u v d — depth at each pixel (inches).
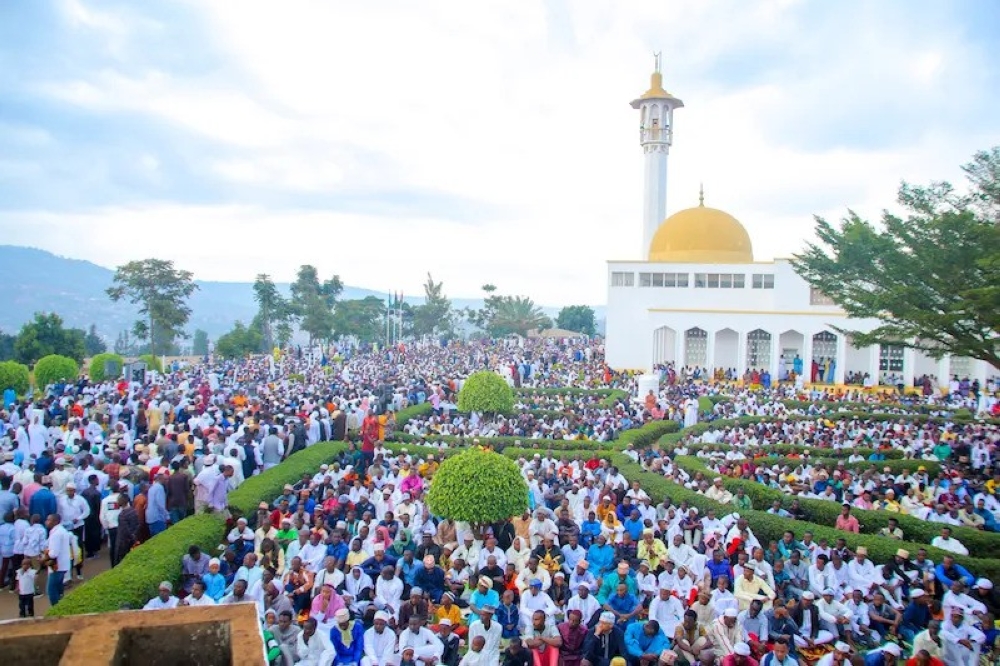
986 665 579.5
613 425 1392.7
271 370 2236.7
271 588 572.7
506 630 580.4
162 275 3009.4
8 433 944.3
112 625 209.8
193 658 209.0
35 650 202.1
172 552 626.8
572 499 853.8
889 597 655.8
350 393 1467.8
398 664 528.4
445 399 1749.5
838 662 530.9
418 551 685.3
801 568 684.1
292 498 778.8
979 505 893.8
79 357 2522.1
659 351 2610.7
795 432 1354.6
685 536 765.3
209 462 756.0
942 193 1137.4
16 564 684.7
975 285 1088.8
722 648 559.8
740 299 2571.4
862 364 2367.1
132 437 1040.8
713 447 1216.8
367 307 4104.3
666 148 3041.3
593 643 539.8
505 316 4175.7
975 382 1998.0
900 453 1205.1
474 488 747.4
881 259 1184.2
